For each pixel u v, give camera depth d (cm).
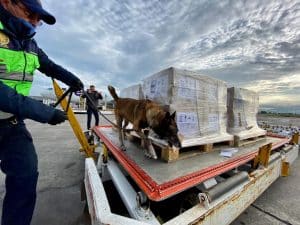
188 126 236
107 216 110
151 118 230
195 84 249
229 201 154
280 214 241
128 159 215
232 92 320
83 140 282
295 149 420
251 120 375
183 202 174
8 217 129
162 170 179
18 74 131
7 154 132
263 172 223
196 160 217
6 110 106
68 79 198
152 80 280
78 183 305
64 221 207
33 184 139
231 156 237
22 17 128
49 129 877
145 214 130
